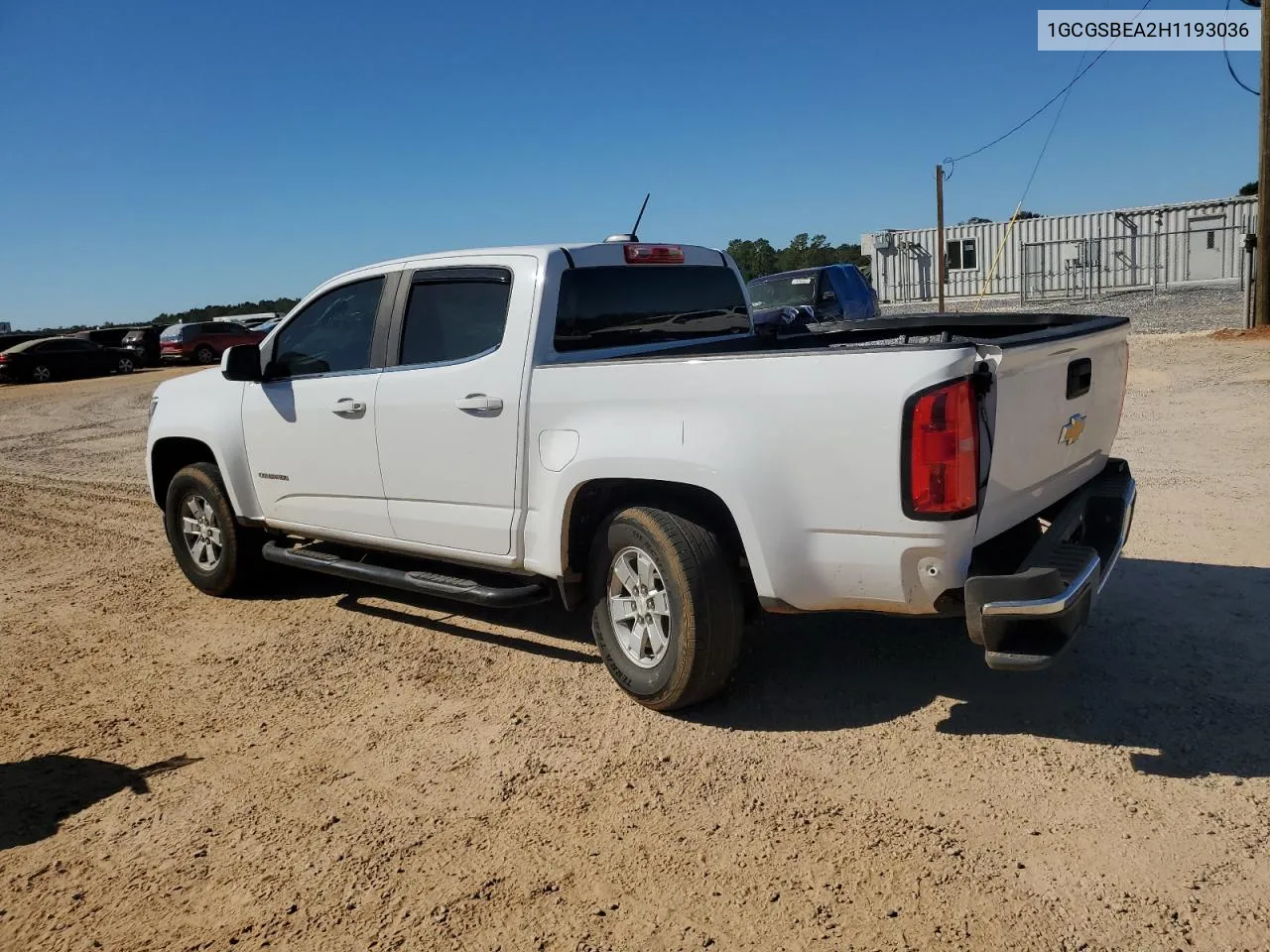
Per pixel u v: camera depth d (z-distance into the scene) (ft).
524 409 14.51
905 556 11.38
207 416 19.75
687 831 10.86
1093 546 13.24
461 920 9.61
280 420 18.35
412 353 16.34
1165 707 12.84
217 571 20.51
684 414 12.80
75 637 19.11
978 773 11.60
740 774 12.00
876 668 14.76
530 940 9.25
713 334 18.03
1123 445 29.60
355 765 13.03
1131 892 9.27
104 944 9.64
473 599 15.07
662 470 12.87
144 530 28.48
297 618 19.29
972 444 11.02
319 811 11.87
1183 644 14.73
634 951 9.00
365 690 15.48
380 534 17.12
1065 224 106.93
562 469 14.01
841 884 9.72
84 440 53.26
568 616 18.39
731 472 12.30
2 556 26.45
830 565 11.89
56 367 107.34
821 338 19.19
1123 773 11.37
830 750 12.43
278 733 14.16
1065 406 13.05
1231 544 19.19
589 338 15.38
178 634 18.89
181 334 113.39
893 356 11.14
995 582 10.75
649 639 13.73
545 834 11.02
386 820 11.56
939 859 10.00
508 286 15.11
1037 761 11.76
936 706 13.41
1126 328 15.07
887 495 11.30
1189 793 10.85
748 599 14.37
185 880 10.63
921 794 11.23
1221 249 97.71
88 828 11.84
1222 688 13.23
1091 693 13.38
